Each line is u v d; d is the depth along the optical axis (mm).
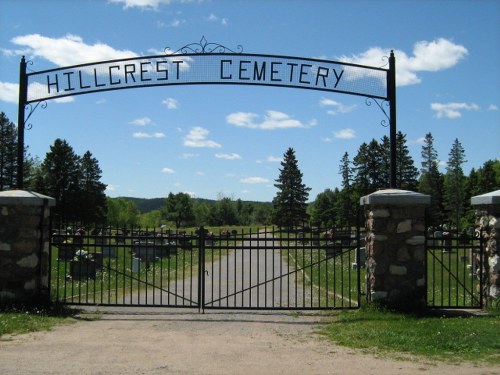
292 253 31953
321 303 12305
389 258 10055
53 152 64188
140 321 9547
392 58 10555
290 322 9453
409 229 10070
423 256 10102
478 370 6324
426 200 9977
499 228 10305
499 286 10211
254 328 8945
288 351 7301
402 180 63844
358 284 10531
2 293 10211
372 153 66375
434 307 10305
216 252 32625
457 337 7848
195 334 8422
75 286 15141
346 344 7668
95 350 7262
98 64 10922
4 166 60938
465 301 11438
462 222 68938
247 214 97062
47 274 10859
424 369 6375
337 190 90562
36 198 10234
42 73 11008
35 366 6355
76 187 65000
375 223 10109
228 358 6895
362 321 9195
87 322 9359
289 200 77000
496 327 8477
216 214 92188
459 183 76750
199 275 10555
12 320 9000
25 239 10289
